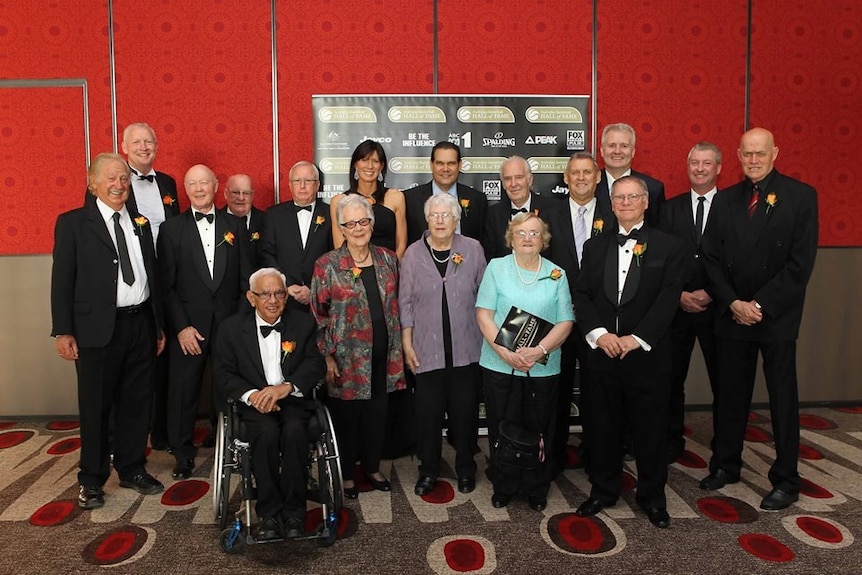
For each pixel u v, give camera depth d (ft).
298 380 10.69
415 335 12.01
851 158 17.87
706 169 13.34
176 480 13.04
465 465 12.35
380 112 16.33
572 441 15.52
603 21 17.24
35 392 17.20
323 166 16.38
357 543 10.32
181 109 16.90
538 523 10.99
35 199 16.93
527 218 11.12
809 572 9.36
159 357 14.65
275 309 10.84
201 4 16.74
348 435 11.91
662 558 9.77
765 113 17.63
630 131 13.42
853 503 11.68
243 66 16.90
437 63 17.11
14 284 17.01
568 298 11.44
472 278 12.04
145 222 12.35
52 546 10.29
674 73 17.42
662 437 10.79
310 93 17.02
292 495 10.00
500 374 11.34
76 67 16.71
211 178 13.61
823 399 18.22
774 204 11.43
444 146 13.85
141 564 9.71
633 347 10.34
